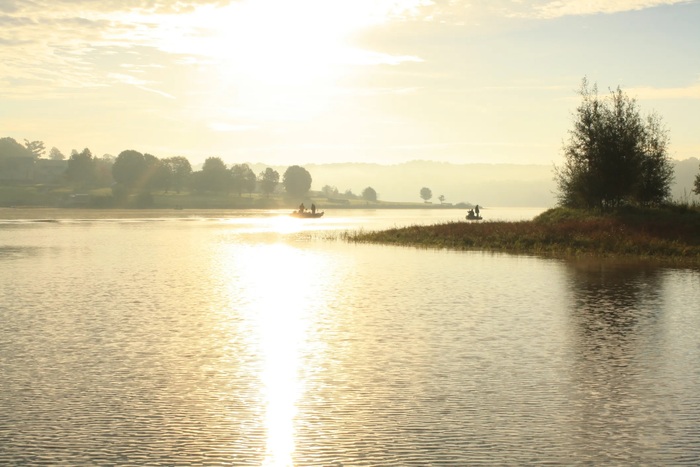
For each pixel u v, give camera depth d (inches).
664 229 2192.4
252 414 551.2
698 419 536.1
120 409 563.2
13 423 528.4
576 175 2741.1
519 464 453.1
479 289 1286.9
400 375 666.8
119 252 2256.4
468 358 734.5
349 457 464.1
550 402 580.7
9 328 896.3
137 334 861.2
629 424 525.7
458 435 504.1
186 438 498.3
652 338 832.3
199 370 684.7
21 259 1966.0
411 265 1776.6
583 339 826.2
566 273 1541.6
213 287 1341.0
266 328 903.7
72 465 450.9
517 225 2704.2
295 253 2223.2
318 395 601.3
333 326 918.4
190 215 7017.7
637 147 2647.6
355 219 6358.3
